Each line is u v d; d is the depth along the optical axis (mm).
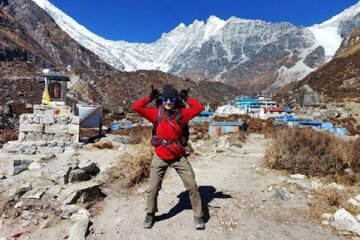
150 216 6125
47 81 14500
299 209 6875
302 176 8664
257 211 6770
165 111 5965
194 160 11633
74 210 6648
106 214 6738
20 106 42781
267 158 10219
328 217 6477
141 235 5875
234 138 21750
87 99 95312
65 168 8141
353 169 8969
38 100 72000
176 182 8570
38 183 7695
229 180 8891
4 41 140000
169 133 5934
